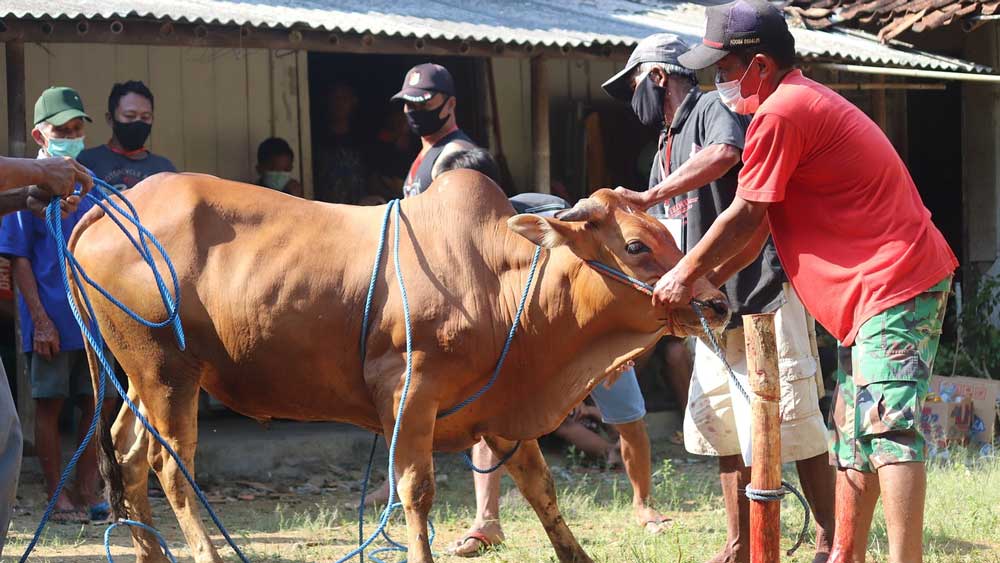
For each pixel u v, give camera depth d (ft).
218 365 15.97
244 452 27.37
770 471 12.64
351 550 19.39
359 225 15.80
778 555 12.75
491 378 15.42
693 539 19.22
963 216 37.91
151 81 33.12
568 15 32.96
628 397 20.51
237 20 25.16
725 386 16.69
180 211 15.93
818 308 13.67
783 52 13.75
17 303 23.07
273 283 15.46
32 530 21.11
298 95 35.04
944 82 38.14
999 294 35.63
